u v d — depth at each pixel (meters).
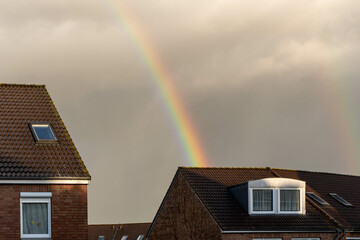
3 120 32.25
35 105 34.00
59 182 29.09
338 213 46.22
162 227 46.69
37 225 28.88
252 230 40.62
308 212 44.28
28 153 30.30
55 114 33.59
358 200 51.28
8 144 30.61
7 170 28.84
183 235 44.38
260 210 42.44
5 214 28.41
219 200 43.03
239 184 43.22
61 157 30.52
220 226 40.16
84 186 29.61
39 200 28.98
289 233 41.78
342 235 43.50
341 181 54.59
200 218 42.66
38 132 31.95
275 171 49.81
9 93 34.56
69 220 29.17
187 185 44.47
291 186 43.38
